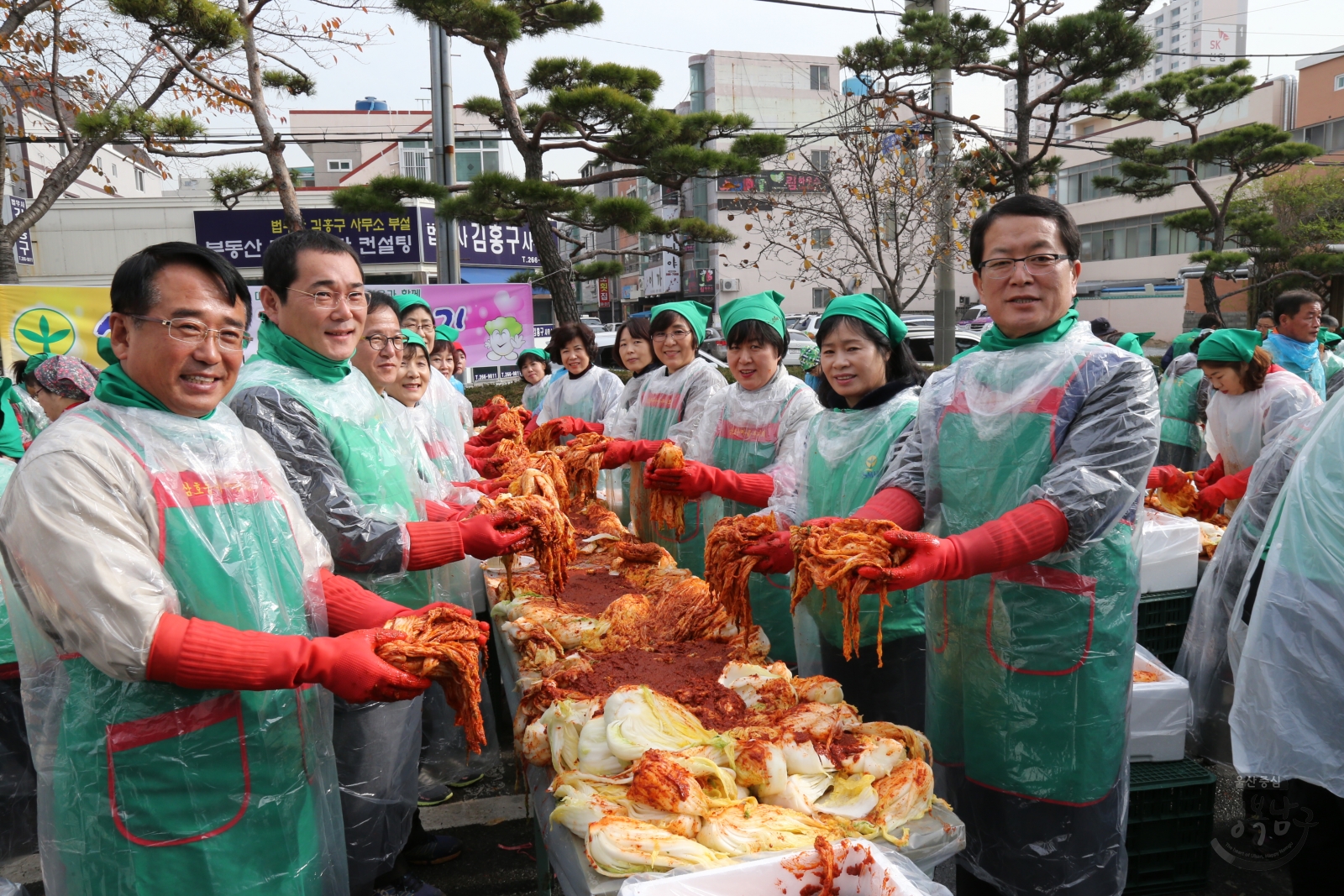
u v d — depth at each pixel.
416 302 4.49
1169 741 2.84
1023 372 2.28
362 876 2.53
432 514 2.89
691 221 12.06
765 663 2.59
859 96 12.57
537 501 2.67
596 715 2.11
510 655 2.98
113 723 1.70
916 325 20.64
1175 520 3.99
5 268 10.52
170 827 1.74
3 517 1.66
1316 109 27.97
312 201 22.55
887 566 2.01
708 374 4.59
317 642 1.76
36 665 1.75
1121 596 2.26
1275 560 2.54
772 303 3.82
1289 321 5.68
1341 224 21.77
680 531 3.48
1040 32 12.40
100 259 21.80
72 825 1.72
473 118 28.41
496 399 6.79
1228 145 17.47
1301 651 2.46
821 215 11.82
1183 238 31.44
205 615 1.76
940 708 2.51
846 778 1.94
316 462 2.40
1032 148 33.56
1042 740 2.28
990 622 2.31
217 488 1.82
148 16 8.49
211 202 21.91
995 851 2.40
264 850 1.85
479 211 10.43
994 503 2.30
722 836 1.75
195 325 1.74
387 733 2.50
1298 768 2.45
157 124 10.80
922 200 10.17
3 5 9.90
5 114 11.64
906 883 1.57
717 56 33.09
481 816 3.52
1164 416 6.68
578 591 3.29
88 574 1.59
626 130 10.80
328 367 2.54
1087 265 36.22
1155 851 2.73
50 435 1.68
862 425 2.91
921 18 10.36
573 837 1.89
